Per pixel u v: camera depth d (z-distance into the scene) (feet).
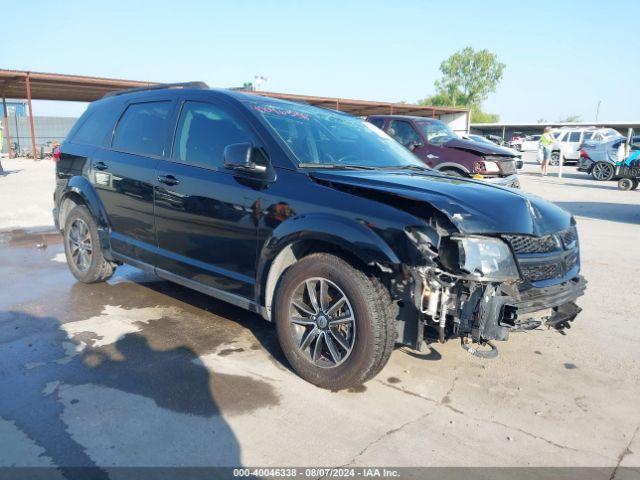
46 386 10.85
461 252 9.82
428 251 9.75
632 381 12.16
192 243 13.44
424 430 9.82
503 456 9.14
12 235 26.45
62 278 18.72
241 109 13.00
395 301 10.44
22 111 167.02
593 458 9.21
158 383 11.14
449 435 9.70
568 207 40.93
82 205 17.52
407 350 13.39
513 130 209.05
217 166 12.98
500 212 10.55
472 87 267.59
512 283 10.30
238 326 14.52
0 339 13.19
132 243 15.37
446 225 9.98
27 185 45.37
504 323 9.80
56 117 138.41
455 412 10.52
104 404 10.23
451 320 10.14
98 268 17.19
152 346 13.01
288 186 11.51
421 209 10.14
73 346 12.87
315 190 11.18
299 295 11.57
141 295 16.97
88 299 16.46
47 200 37.04
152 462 8.55
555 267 11.36
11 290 17.26
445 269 10.03
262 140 12.32
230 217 12.35
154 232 14.52
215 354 12.68
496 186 12.62
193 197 13.14
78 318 14.79
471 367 12.58
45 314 15.05
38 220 30.58
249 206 11.97
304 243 11.58
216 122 13.41
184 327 14.33
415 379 11.85
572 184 61.21
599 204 42.91
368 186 10.75
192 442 9.13
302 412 10.25
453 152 34.14
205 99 13.89
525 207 11.09
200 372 11.72
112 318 14.85
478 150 33.32
